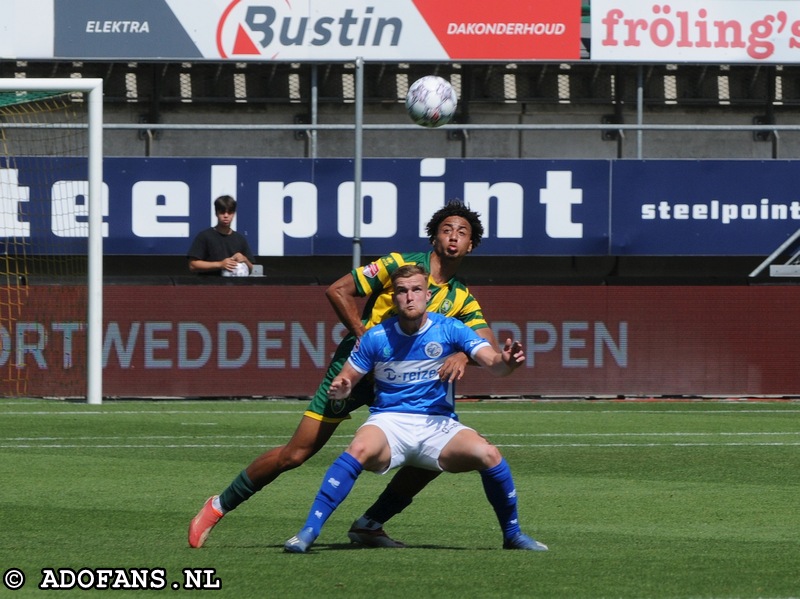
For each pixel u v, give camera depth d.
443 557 19.44
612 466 32.75
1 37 60.12
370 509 21.08
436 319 19.52
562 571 18.22
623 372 51.09
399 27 61.50
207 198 59.53
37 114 60.81
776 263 62.09
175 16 60.78
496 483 19.73
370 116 68.62
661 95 70.25
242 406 47.16
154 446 35.88
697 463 33.31
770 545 21.23
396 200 60.03
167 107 67.75
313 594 16.44
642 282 51.31
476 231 20.95
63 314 48.94
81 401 48.31
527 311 50.66
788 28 62.81
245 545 20.88
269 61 61.06
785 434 40.00
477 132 68.62
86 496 26.89
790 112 70.75
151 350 49.41
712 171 60.62
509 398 50.97
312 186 59.78
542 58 62.00
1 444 35.91
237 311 49.72
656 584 17.27
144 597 16.39
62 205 58.16
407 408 19.62
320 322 50.06
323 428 20.30
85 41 60.59
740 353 51.53
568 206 60.44
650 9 62.25
